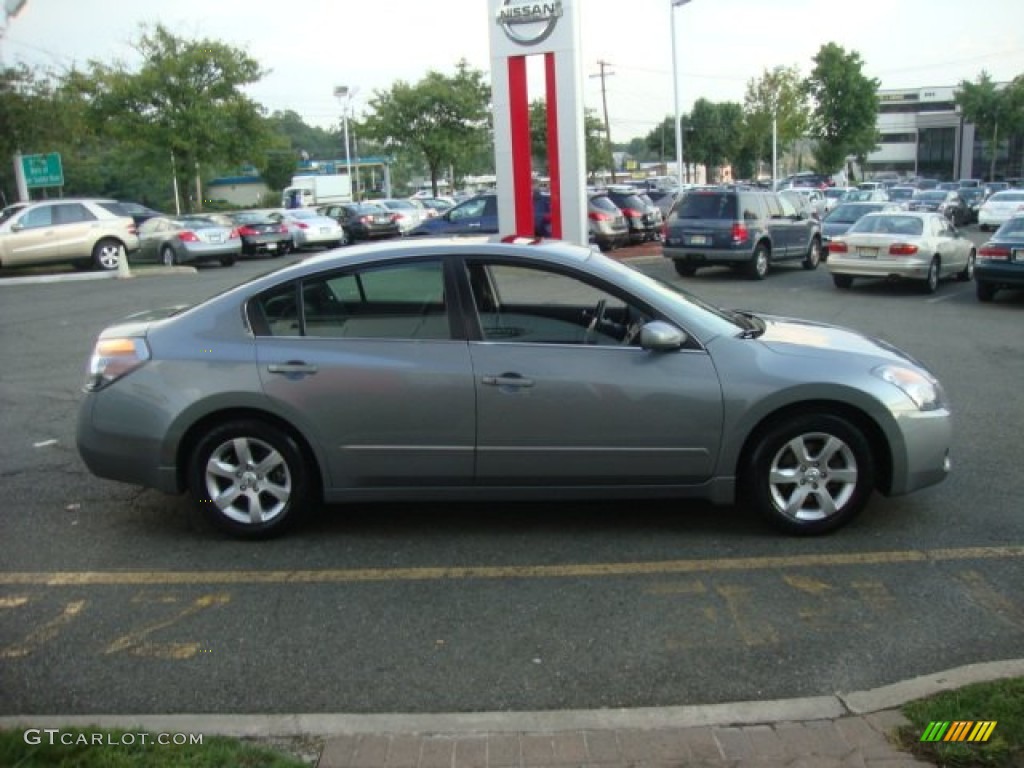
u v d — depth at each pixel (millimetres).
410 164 53938
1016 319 13414
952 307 14836
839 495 5070
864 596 4398
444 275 5059
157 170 35469
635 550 5004
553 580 4648
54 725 3254
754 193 19672
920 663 3773
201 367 5051
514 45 20562
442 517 5559
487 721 3301
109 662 3908
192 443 5168
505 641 4027
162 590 4621
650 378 4918
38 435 7559
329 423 5000
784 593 4445
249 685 3705
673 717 3305
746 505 5637
